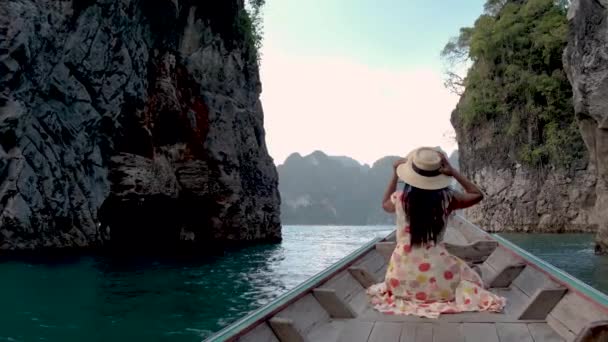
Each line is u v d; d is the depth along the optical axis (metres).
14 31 15.80
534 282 4.46
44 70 17.66
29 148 17.19
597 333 2.59
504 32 45.72
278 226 37.00
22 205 16.78
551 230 42.59
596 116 19.83
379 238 7.20
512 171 45.38
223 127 29.44
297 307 3.56
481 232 7.95
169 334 7.18
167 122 26.14
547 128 43.25
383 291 4.12
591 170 40.28
